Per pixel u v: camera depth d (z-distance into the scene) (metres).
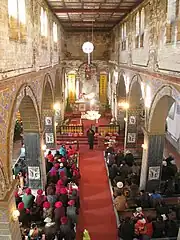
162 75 10.62
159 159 13.34
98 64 29.19
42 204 10.95
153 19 11.74
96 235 10.85
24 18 9.93
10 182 7.77
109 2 15.18
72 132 22.00
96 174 15.84
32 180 13.64
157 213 10.27
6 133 7.68
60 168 13.52
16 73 8.74
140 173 14.52
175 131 20.56
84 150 19.47
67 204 11.05
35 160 13.27
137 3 14.92
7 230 7.60
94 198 13.41
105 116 28.11
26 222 10.05
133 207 11.55
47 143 19.39
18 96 8.79
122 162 14.47
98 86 30.38
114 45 25.08
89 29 27.14
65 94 28.53
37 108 12.42
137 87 17.11
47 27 15.73
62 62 25.41
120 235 9.62
